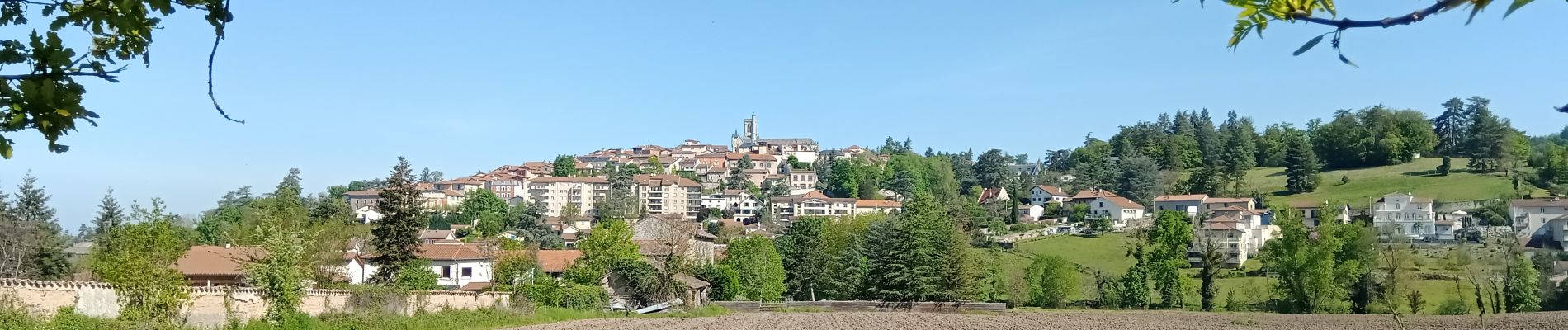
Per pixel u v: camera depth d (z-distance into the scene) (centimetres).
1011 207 17862
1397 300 7456
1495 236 11275
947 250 8494
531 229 14912
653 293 7606
